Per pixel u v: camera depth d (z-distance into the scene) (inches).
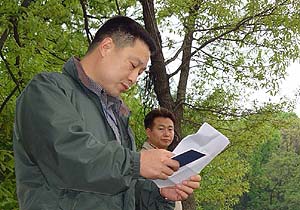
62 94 102.3
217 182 532.1
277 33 411.8
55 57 348.5
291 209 1846.7
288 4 402.3
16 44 289.4
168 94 380.2
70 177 95.6
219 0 412.2
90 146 96.0
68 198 101.7
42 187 102.2
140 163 99.6
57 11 298.2
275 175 1857.8
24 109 100.3
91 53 112.0
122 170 96.9
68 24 366.0
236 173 516.4
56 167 96.0
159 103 381.1
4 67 306.8
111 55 110.1
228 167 514.0
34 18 276.4
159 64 374.0
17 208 262.7
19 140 104.0
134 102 399.9
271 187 1856.5
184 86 424.8
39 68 307.3
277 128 446.0
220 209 574.6
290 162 1860.2
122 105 118.8
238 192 536.4
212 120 444.1
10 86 323.9
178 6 402.9
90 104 108.5
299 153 1983.3
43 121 97.3
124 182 97.2
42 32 296.7
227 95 450.6
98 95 109.9
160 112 232.1
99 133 107.3
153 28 364.8
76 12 367.2
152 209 127.3
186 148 108.6
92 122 106.9
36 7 294.5
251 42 427.2
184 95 421.7
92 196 103.0
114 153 97.4
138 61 110.7
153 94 380.8
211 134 109.9
